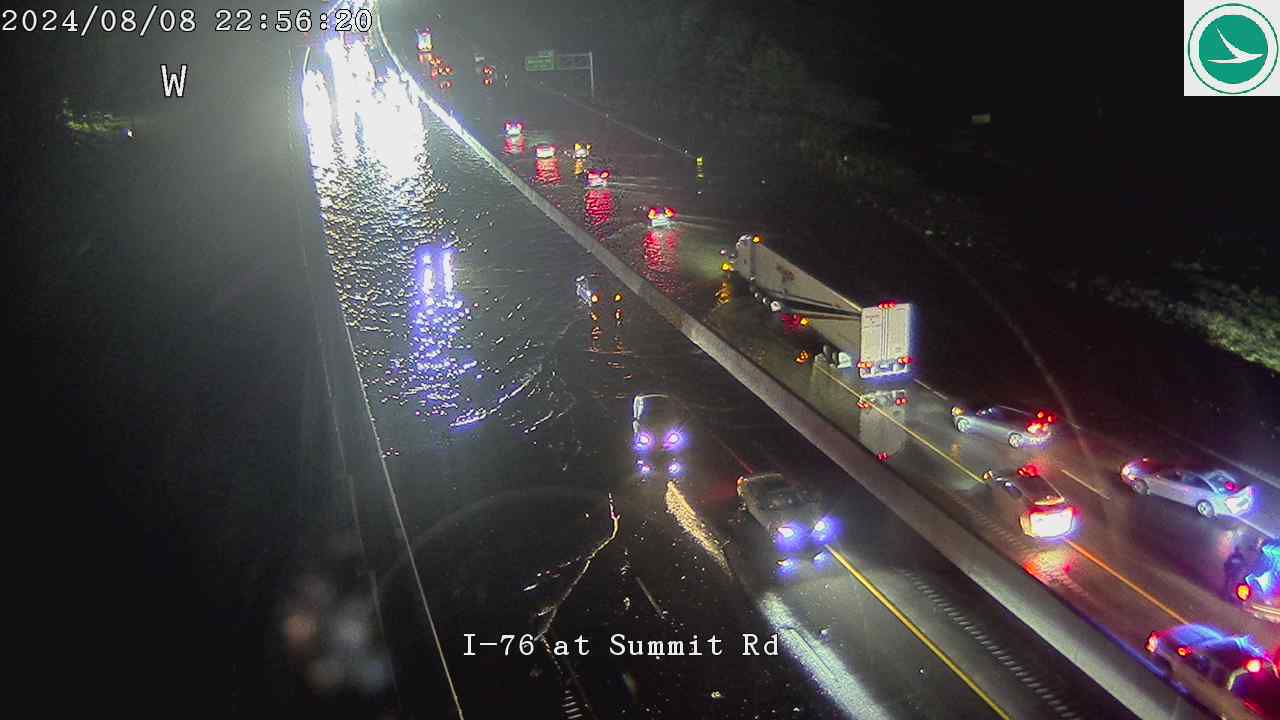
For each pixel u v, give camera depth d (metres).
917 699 21.50
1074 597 22.69
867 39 73.06
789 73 72.12
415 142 78.62
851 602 24.86
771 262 39.78
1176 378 33.22
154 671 16.81
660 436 33.03
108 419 22.19
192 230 32.06
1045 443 30.06
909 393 33.69
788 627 23.97
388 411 36.69
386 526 25.81
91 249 26.25
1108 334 36.53
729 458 32.34
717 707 21.58
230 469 23.28
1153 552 24.59
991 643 23.14
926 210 48.50
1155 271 39.00
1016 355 36.66
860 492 29.89
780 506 27.33
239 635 18.73
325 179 66.56
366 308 45.91
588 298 44.88
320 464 27.12
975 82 65.31
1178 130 52.00
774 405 34.72
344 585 21.70
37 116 26.89
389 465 32.81
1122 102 56.16
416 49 120.00
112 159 29.31
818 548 27.03
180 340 27.02
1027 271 41.94
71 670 16.19
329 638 19.73
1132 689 20.70
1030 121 59.69
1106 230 43.00
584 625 24.36
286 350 30.91
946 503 26.77
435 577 26.33
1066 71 61.06
